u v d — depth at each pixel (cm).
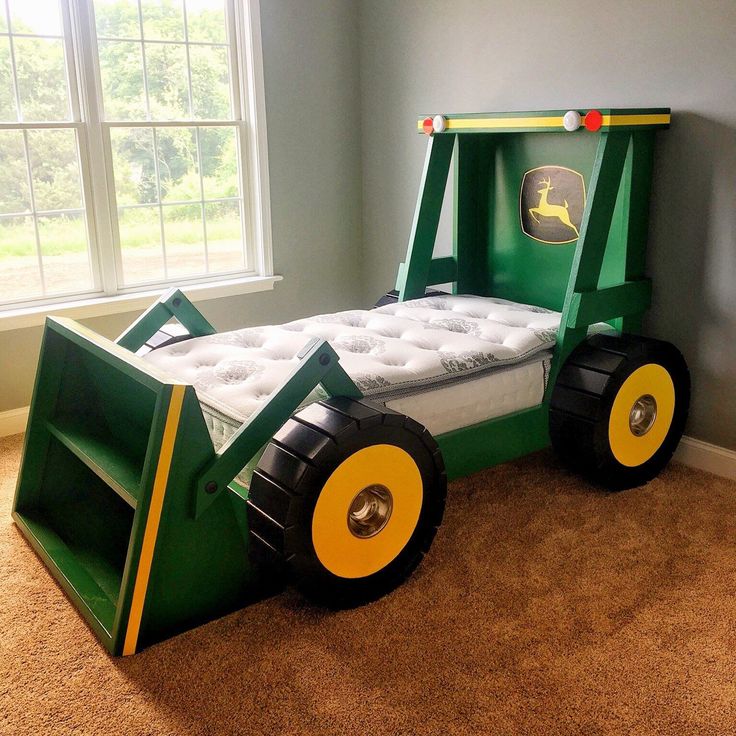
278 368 219
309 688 169
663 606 196
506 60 307
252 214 366
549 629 187
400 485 198
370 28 365
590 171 270
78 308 317
